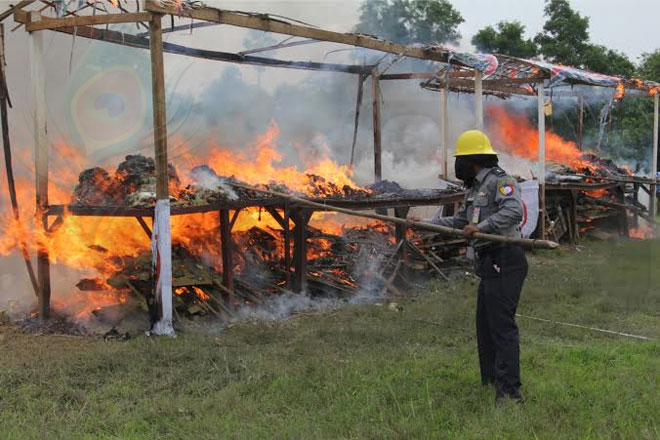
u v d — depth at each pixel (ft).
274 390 13.26
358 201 23.43
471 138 12.99
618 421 11.29
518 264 12.38
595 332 18.56
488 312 12.59
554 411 11.93
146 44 22.11
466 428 10.98
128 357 15.52
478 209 12.62
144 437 11.00
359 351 16.29
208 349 16.26
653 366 14.65
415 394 12.78
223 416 11.88
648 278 25.94
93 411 12.32
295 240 22.61
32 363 15.21
